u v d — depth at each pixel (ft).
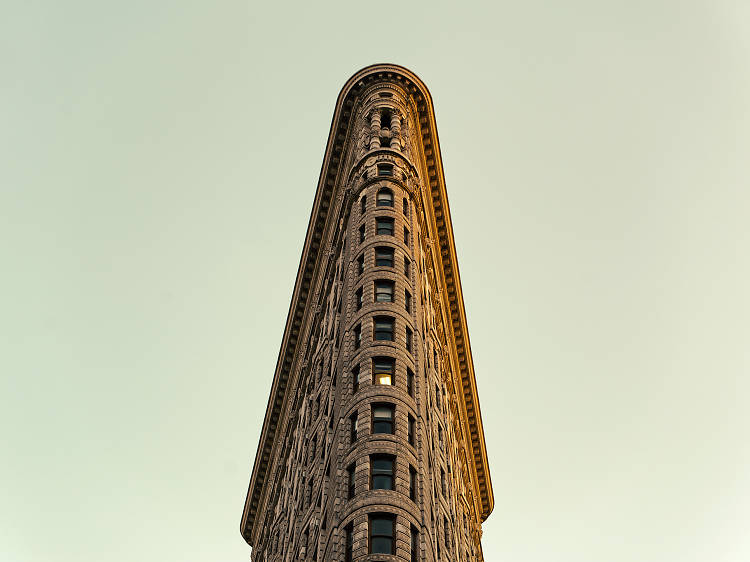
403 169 271.28
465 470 325.01
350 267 232.12
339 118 322.34
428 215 310.65
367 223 243.40
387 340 203.00
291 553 229.25
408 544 159.33
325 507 188.24
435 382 241.35
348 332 209.97
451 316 340.18
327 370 235.61
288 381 360.28
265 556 314.35
